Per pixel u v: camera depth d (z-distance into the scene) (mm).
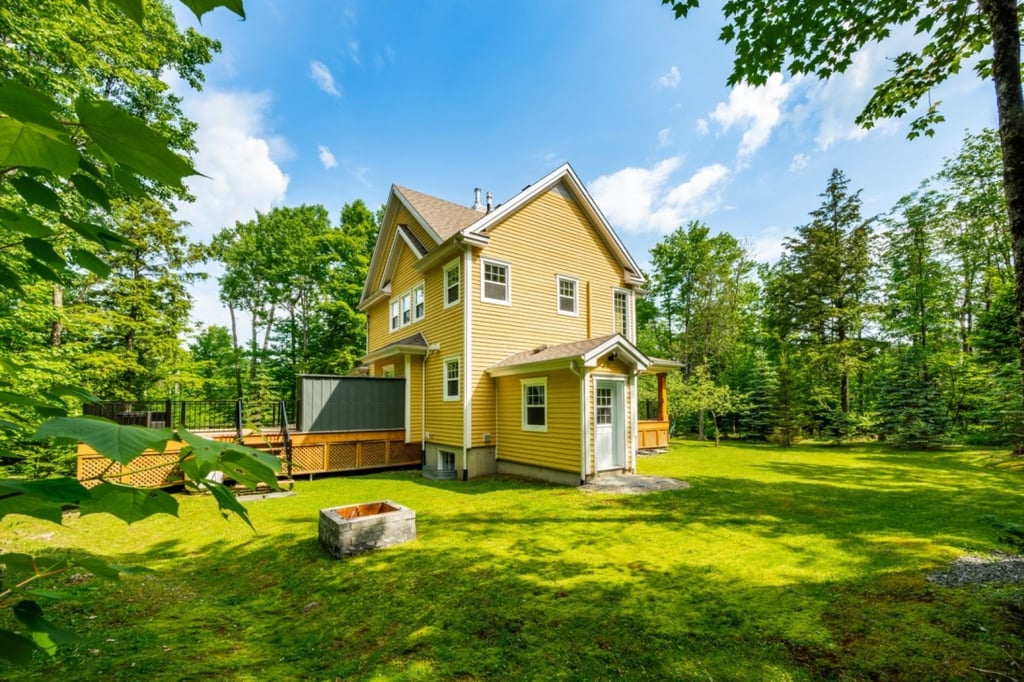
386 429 12430
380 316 17062
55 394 943
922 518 6277
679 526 6184
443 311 11844
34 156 825
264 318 27906
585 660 3182
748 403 20984
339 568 5012
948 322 18938
